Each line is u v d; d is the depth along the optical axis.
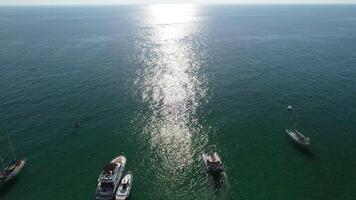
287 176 52.28
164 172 54.09
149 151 60.41
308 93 88.69
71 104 81.69
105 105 81.31
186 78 103.25
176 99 85.19
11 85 95.50
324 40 179.50
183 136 65.81
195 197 48.12
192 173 53.66
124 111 77.69
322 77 103.44
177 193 49.03
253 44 164.75
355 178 51.47
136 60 128.12
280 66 117.50
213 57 132.75
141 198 48.00
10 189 49.69
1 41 177.12
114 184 48.56
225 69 113.62
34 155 58.81
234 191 49.06
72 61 126.50
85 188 50.16
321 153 58.72
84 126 69.94
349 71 110.31
